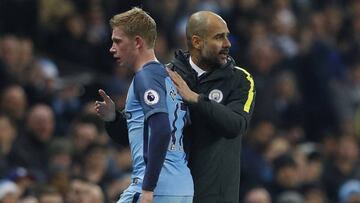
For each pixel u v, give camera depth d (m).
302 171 41.78
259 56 48.69
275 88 47.34
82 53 46.41
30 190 31.52
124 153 37.72
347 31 58.31
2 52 41.44
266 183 39.72
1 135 35.12
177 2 50.41
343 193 41.41
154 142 19.77
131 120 20.36
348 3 60.38
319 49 53.00
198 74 21.55
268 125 42.81
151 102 19.97
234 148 21.67
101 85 43.66
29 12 46.69
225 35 21.42
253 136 42.62
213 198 21.34
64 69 45.78
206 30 21.33
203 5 51.41
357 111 51.81
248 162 40.06
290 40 53.56
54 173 32.44
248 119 21.31
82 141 36.12
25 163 35.50
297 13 56.78
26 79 41.16
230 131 20.80
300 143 48.31
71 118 41.50
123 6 48.31
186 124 20.89
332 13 58.12
